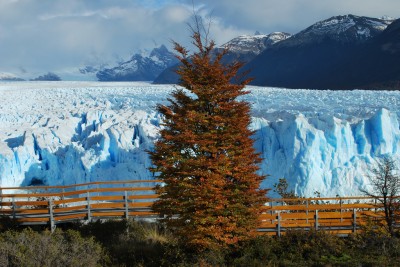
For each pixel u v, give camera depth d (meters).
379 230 14.03
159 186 12.89
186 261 12.20
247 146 12.44
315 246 13.24
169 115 12.61
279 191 22.73
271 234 15.14
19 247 11.46
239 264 12.03
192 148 12.30
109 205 18.20
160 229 16.59
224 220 11.84
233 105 12.43
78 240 13.09
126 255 13.56
